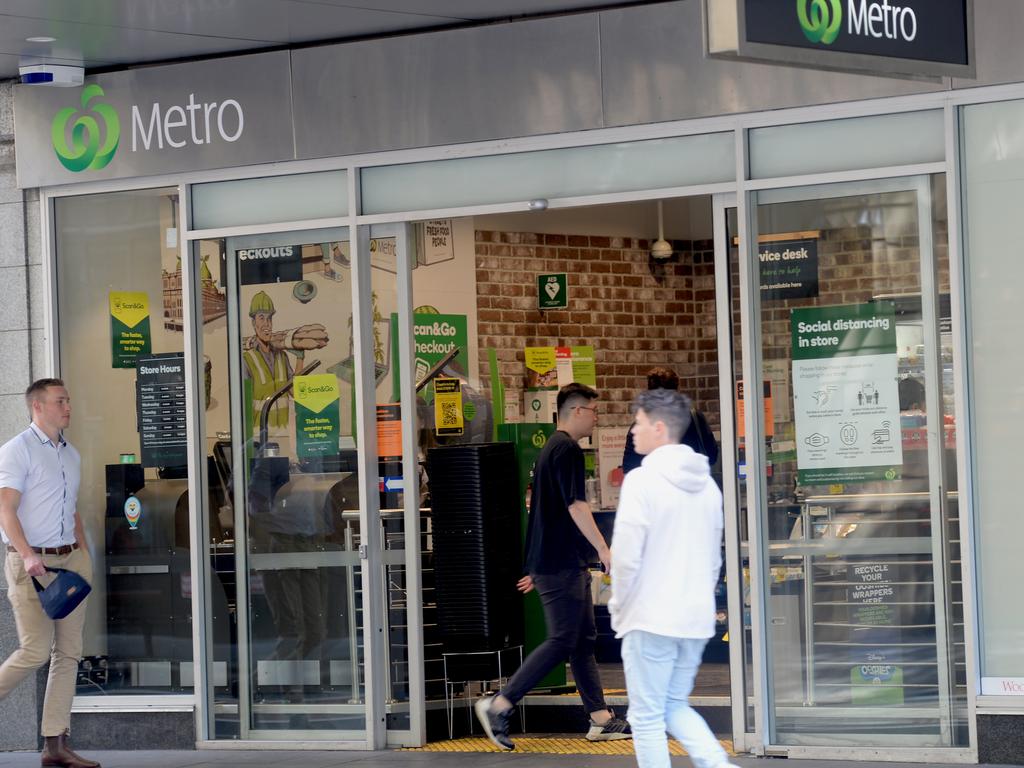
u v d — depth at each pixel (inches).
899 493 413.7
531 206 445.7
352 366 470.0
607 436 683.4
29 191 498.0
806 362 422.0
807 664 420.8
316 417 474.9
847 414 418.3
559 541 439.2
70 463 452.4
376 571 467.5
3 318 498.9
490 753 446.3
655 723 327.0
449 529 475.5
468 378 621.0
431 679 479.2
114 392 494.6
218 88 474.6
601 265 702.5
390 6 428.1
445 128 452.1
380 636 467.5
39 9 419.5
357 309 466.9
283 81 468.1
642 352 716.7
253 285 480.4
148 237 490.6
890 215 413.7
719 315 428.5
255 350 481.1
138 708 484.7
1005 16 398.9
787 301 423.5
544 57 441.7
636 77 432.5
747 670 424.8
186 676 486.3
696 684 517.0
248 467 482.3
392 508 468.4
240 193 479.2
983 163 404.2
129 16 428.1
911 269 411.8
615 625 328.2
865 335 416.8
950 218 404.8
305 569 475.5
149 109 481.1
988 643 403.2
